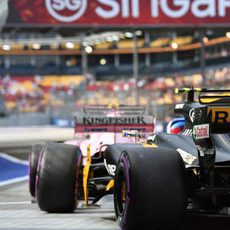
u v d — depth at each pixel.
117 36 100.81
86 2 50.53
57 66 181.50
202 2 52.38
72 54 184.38
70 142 21.17
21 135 85.75
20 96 152.38
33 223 15.01
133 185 11.27
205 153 11.66
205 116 11.51
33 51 176.88
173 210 11.27
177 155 11.72
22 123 138.12
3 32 52.50
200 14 52.31
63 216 15.95
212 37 147.38
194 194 12.14
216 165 11.70
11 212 17.38
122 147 13.93
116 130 21.94
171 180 11.34
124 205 12.01
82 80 176.88
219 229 13.48
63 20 50.22
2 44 132.25
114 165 13.80
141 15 51.38
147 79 156.25
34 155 20.20
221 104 12.06
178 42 168.25
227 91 12.89
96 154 18.94
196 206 12.98
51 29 51.78
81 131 22.28
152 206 11.21
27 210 17.75
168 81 145.62
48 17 49.94
